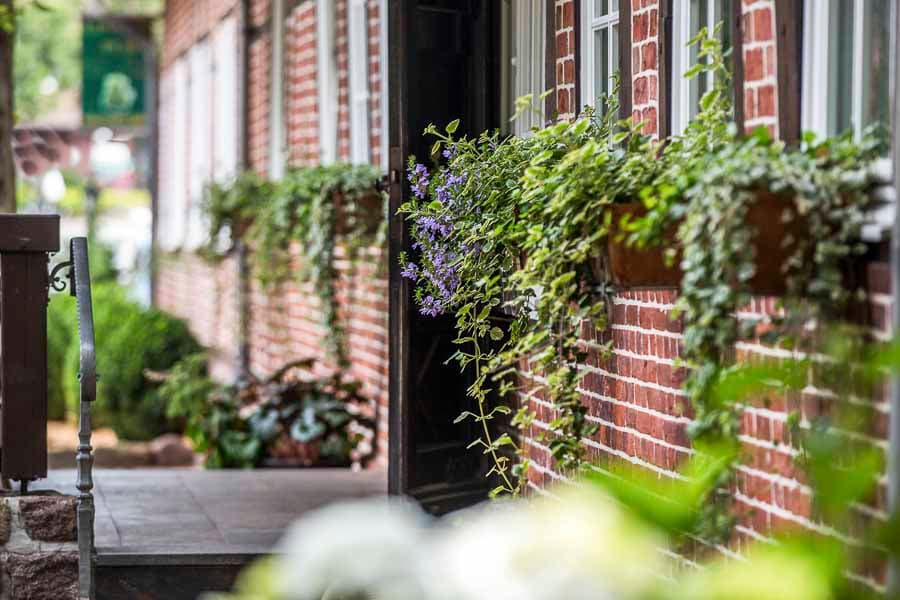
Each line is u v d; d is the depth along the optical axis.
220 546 6.65
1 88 10.42
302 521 7.45
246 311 15.06
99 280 26.03
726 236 3.93
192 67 19.52
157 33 24.19
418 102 7.44
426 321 7.41
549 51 6.80
